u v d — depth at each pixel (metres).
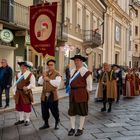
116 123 11.43
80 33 34.16
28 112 11.02
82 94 9.53
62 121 11.76
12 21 19.80
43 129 10.34
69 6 30.39
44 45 11.52
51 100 10.20
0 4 18.73
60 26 26.75
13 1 20.08
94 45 37.25
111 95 14.43
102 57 44.53
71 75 9.73
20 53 21.67
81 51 34.91
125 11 59.53
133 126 10.87
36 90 23.09
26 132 9.94
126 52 60.38
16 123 11.13
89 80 9.54
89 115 13.32
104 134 9.61
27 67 11.14
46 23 11.47
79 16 33.97
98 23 41.81
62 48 27.62
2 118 12.46
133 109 15.36
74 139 8.99
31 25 11.66
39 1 24.12
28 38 21.38
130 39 65.44
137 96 22.77
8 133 9.81
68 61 30.08
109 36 47.81
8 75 14.80
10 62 20.55
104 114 13.64
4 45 19.77
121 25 56.22
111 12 48.31
